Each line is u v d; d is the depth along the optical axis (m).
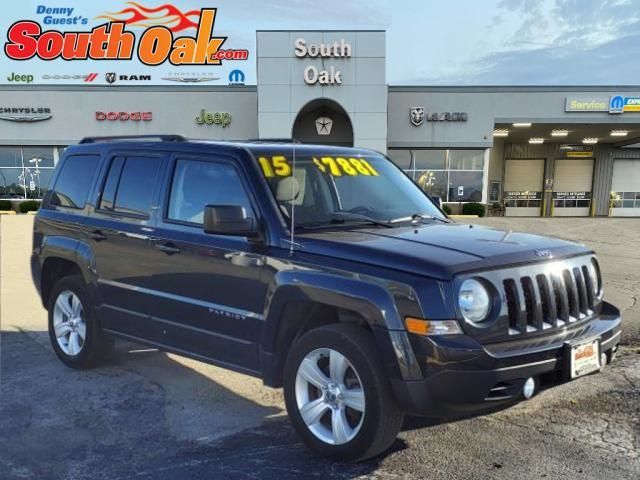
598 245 15.81
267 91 26.23
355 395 3.34
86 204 5.18
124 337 4.80
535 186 36.38
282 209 3.84
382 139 26.39
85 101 29.41
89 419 4.17
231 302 3.90
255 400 4.54
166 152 4.58
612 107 28.41
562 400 4.47
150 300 4.47
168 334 4.39
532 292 3.29
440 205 4.99
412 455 3.58
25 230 18.53
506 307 3.17
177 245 4.24
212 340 4.06
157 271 4.40
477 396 3.00
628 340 6.14
